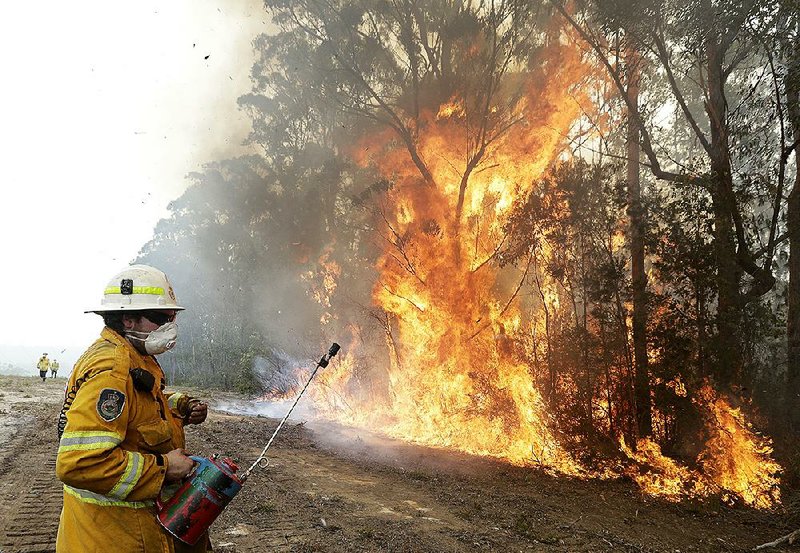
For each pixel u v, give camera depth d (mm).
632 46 13008
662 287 11078
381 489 7836
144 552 2447
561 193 11359
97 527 2387
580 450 10844
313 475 8266
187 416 3002
